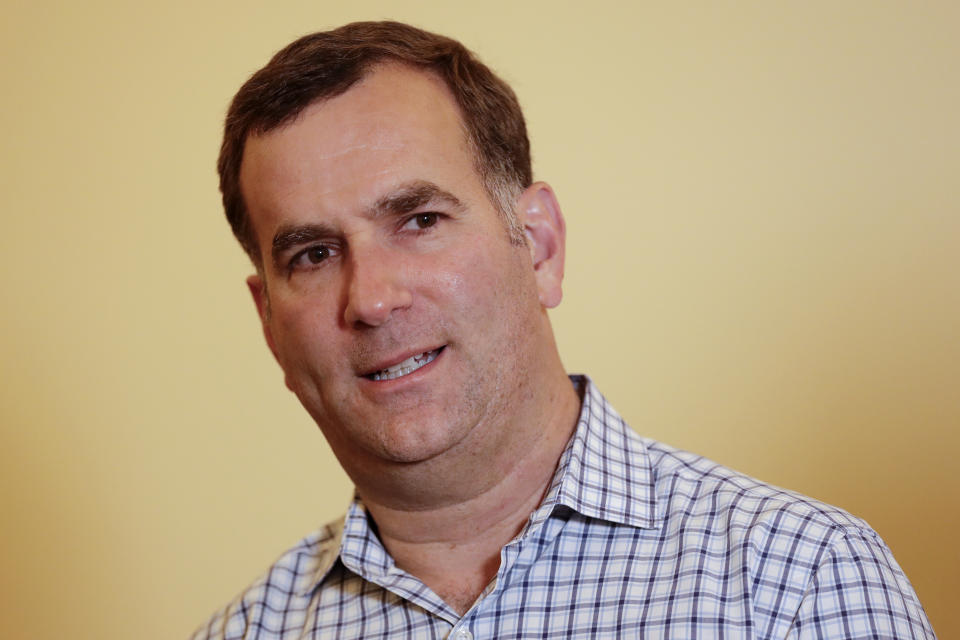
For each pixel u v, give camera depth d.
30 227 2.51
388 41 1.34
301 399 1.38
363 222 1.27
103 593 2.42
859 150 1.94
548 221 1.43
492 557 1.35
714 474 1.32
